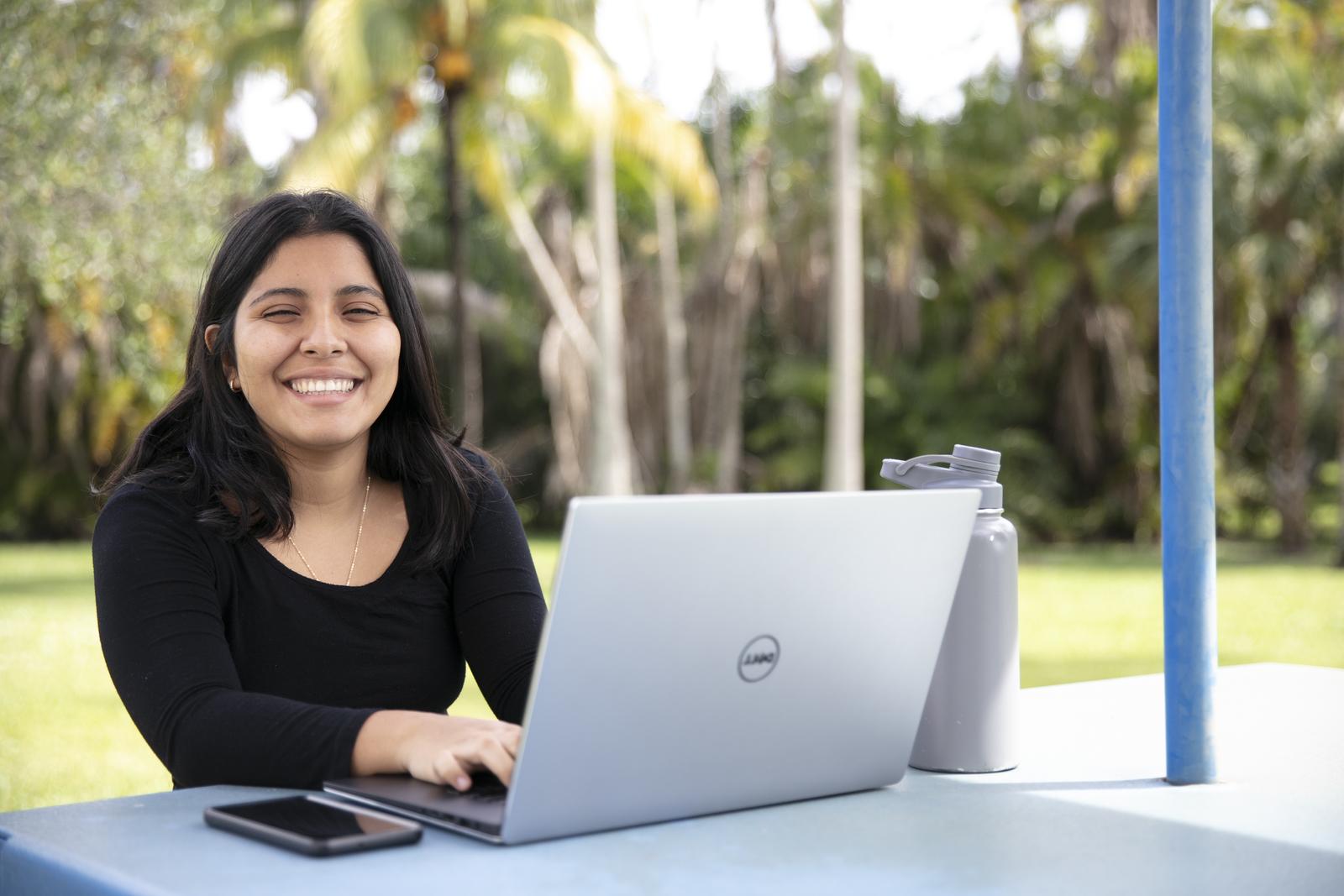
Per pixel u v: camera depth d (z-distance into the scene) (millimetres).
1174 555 1371
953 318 20953
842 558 1249
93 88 10758
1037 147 19219
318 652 1672
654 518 1120
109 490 1748
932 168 19688
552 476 21938
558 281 18859
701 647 1177
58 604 12047
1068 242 19266
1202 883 1051
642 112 15656
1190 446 1359
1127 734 1602
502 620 1773
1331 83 16172
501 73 14297
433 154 21219
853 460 14961
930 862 1102
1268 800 1300
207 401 1720
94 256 10750
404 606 1727
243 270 1702
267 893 1003
